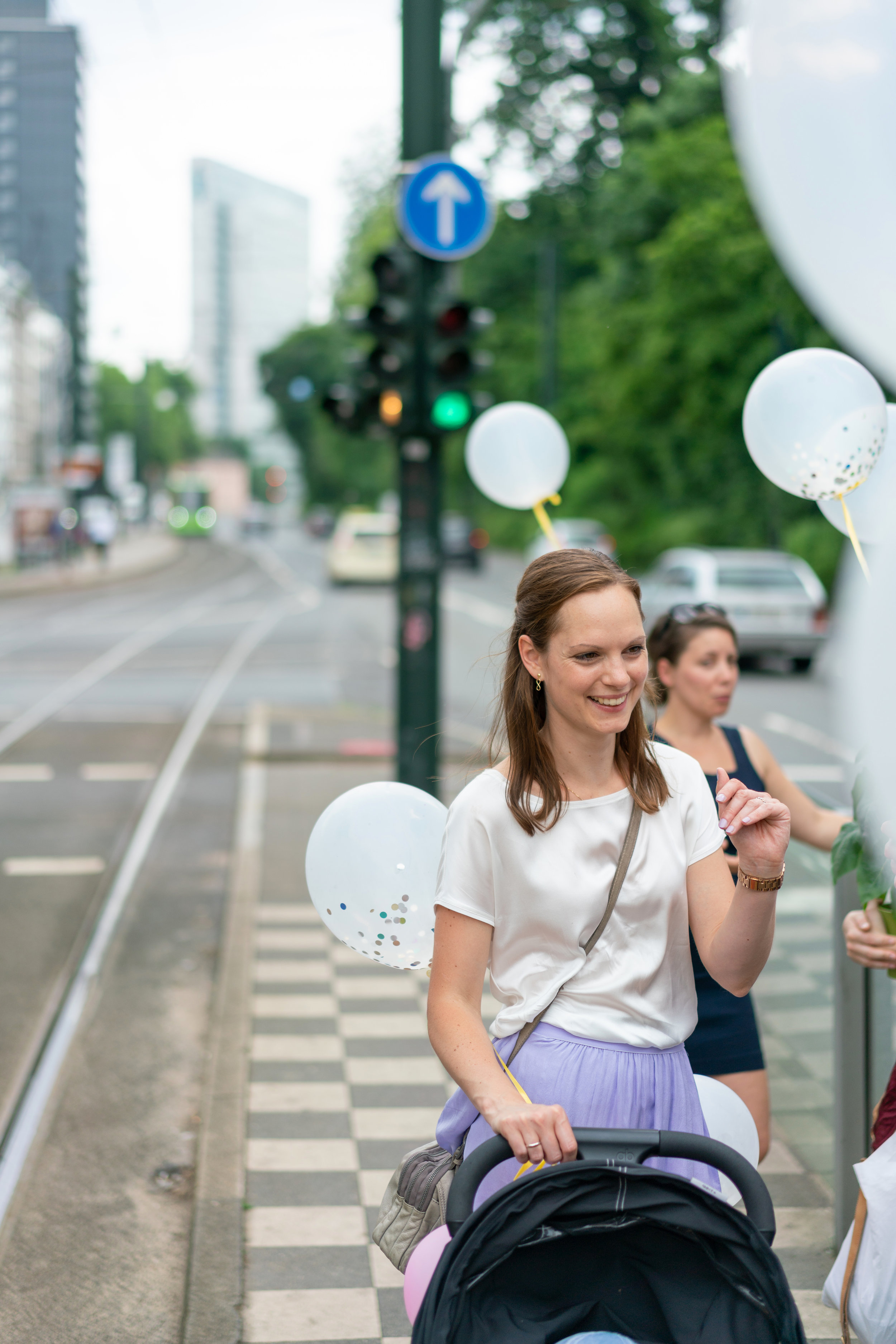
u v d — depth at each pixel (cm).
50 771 1149
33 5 3425
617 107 3014
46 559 5031
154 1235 378
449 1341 174
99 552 5222
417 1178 222
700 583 1856
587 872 209
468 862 211
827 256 161
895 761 152
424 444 902
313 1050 513
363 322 876
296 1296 337
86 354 8488
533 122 3069
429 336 884
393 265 874
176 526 8675
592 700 205
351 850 242
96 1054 521
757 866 202
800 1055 407
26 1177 414
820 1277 336
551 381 3834
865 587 157
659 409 2903
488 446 396
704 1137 192
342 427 900
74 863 833
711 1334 180
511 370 4400
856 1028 343
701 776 220
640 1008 210
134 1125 454
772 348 2472
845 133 154
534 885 208
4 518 5303
